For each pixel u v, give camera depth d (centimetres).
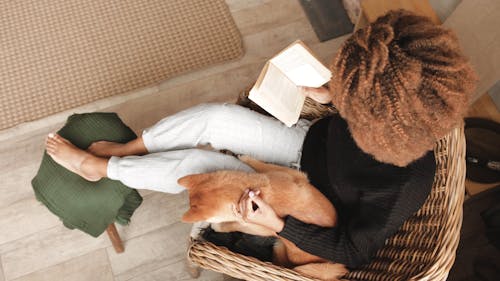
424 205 109
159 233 168
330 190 112
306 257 110
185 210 172
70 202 133
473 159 141
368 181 97
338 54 81
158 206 172
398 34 79
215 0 203
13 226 168
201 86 190
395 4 153
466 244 162
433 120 78
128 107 185
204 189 108
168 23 199
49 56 191
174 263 165
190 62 193
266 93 105
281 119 110
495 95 143
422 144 81
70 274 163
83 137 137
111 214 137
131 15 200
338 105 84
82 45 193
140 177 126
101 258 165
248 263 104
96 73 189
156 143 131
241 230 116
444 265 99
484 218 151
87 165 129
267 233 112
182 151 125
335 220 107
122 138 140
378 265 111
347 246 102
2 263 163
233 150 129
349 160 100
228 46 196
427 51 76
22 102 184
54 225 168
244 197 104
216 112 125
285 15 204
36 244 166
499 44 121
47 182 134
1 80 187
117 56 192
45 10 199
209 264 110
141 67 191
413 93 75
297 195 106
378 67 75
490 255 160
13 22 197
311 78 109
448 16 151
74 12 199
